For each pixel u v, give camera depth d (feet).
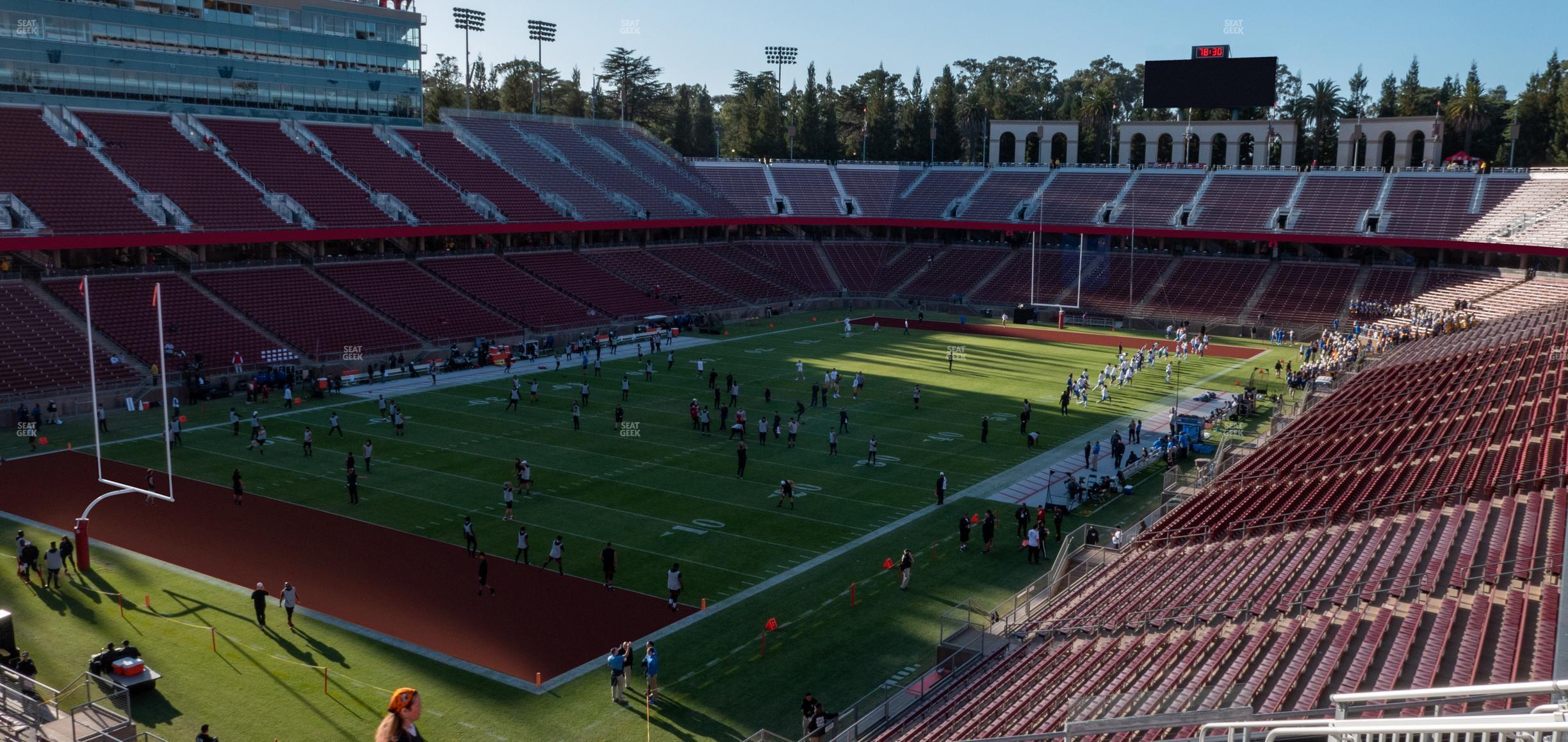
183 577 93.97
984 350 227.81
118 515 110.52
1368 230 264.31
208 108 235.20
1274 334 243.40
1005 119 415.64
